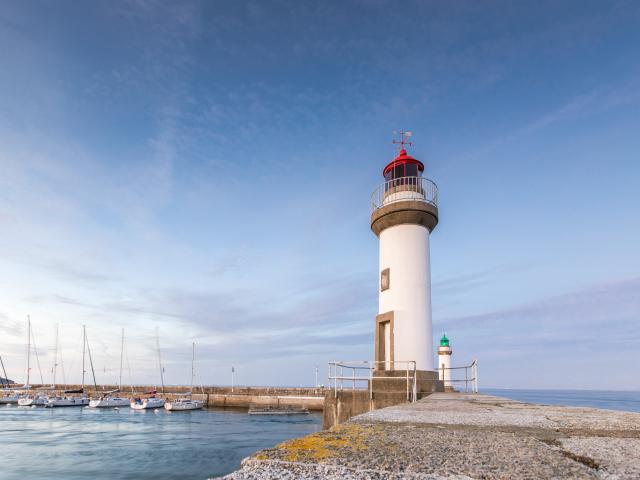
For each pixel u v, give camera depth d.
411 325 21.27
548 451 3.93
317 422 55.78
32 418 62.25
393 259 22.41
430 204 22.77
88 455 33.62
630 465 3.44
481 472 3.14
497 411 7.99
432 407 9.23
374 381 20.19
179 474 27.62
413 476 3.01
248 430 48.06
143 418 61.34
